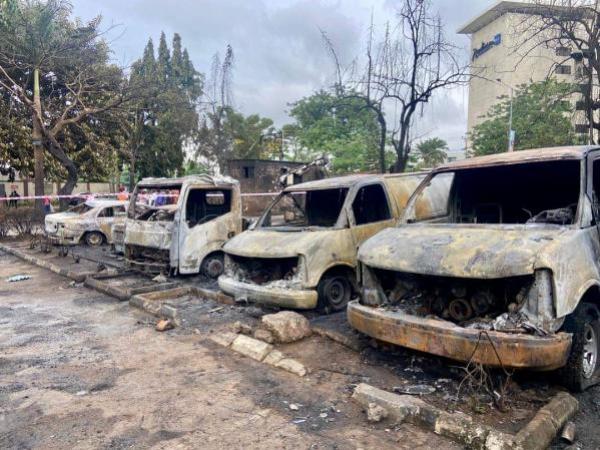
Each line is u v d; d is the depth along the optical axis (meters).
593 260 4.09
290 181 13.11
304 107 35.62
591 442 3.25
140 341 5.71
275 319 5.48
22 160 27.02
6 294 8.59
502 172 5.84
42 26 22.27
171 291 7.90
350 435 3.39
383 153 13.07
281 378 4.48
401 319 4.14
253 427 3.54
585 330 3.93
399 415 3.57
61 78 25.31
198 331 6.02
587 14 11.78
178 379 4.50
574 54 12.64
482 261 3.85
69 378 4.57
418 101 11.91
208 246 9.09
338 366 4.71
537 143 21.97
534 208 5.77
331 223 7.79
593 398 3.91
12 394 4.21
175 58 41.81
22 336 5.97
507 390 3.91
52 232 15.12
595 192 5.00
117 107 25.11
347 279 6.61
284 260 6.50
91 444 3.34
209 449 3.24
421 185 5.82
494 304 3.97
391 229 5.28
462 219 5.99
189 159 39.66
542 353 3.44
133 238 9.55
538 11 11.59
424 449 3.19
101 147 28.98
